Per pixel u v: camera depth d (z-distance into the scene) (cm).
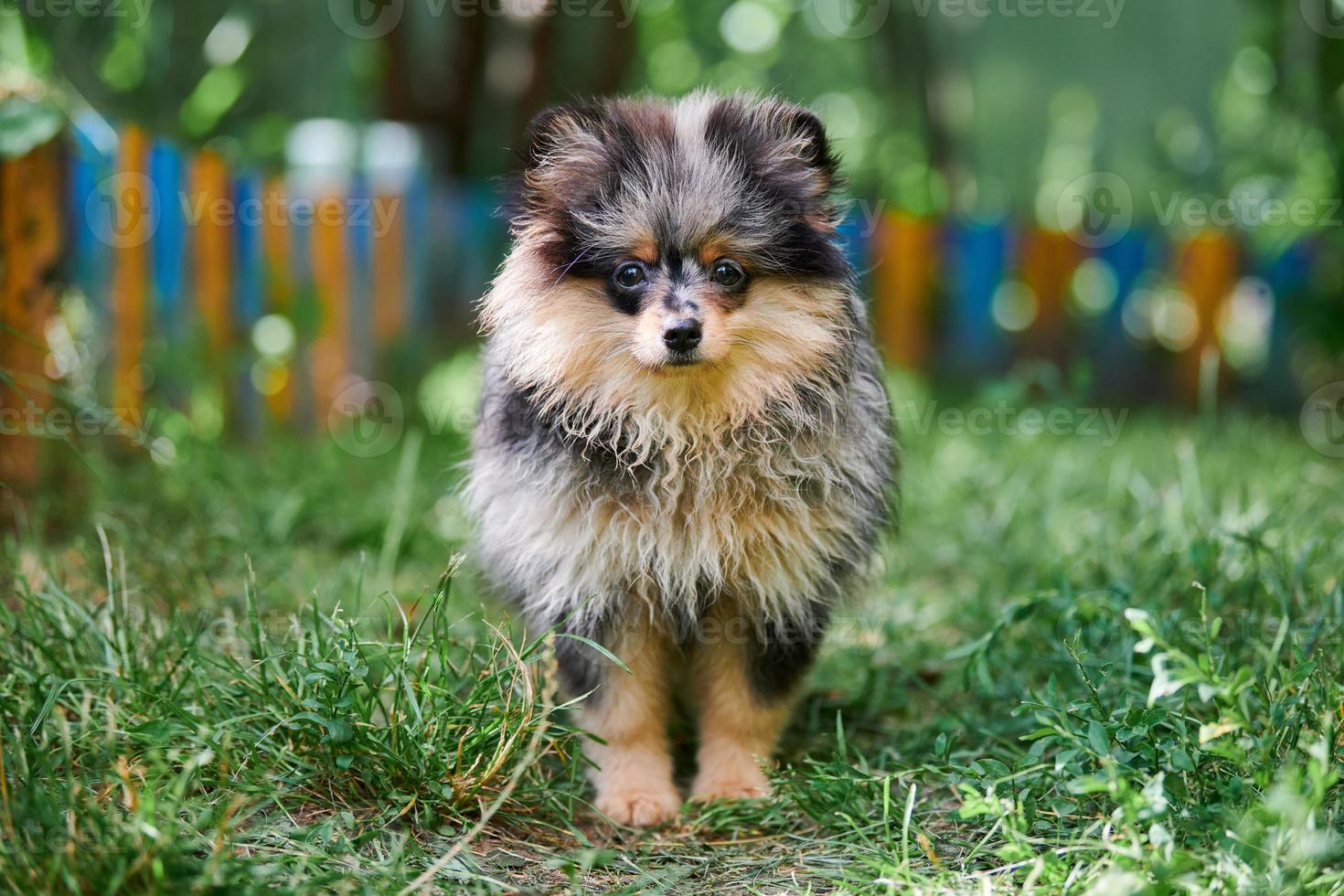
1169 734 82
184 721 83
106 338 125
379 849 80
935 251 204
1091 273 207
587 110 91
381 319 171
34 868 74
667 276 88
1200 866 74
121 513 106
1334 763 79
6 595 96
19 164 108
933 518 122
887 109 263
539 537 88
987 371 208
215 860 75
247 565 91
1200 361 204
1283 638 86
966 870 80
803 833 85
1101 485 123
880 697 96
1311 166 157
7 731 82
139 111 168
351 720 83
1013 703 92
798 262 89
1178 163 238
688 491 88
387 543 108
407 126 203
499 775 84
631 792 89
